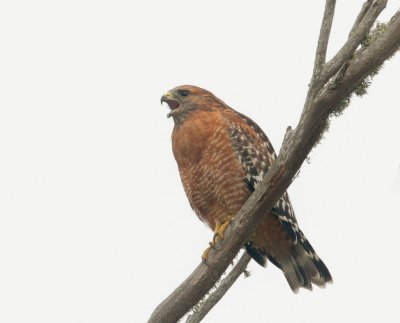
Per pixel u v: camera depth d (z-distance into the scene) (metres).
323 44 8.52
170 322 10.37
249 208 9.77
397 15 8.42
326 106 8.62
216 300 10.65
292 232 12.72
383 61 8.44
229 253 10.09
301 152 9.05
